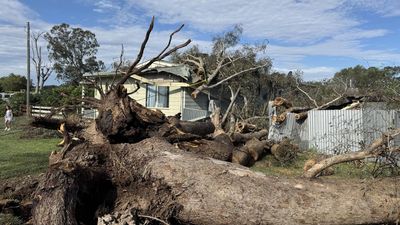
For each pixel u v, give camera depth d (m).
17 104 33.34
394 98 9.73
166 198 5.23
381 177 5.39
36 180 6.66
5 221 5.64
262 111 23.05
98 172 5.62
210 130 11.41
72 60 52.91
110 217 5.07
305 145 14.98
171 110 21.62
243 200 4.84
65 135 6.40
